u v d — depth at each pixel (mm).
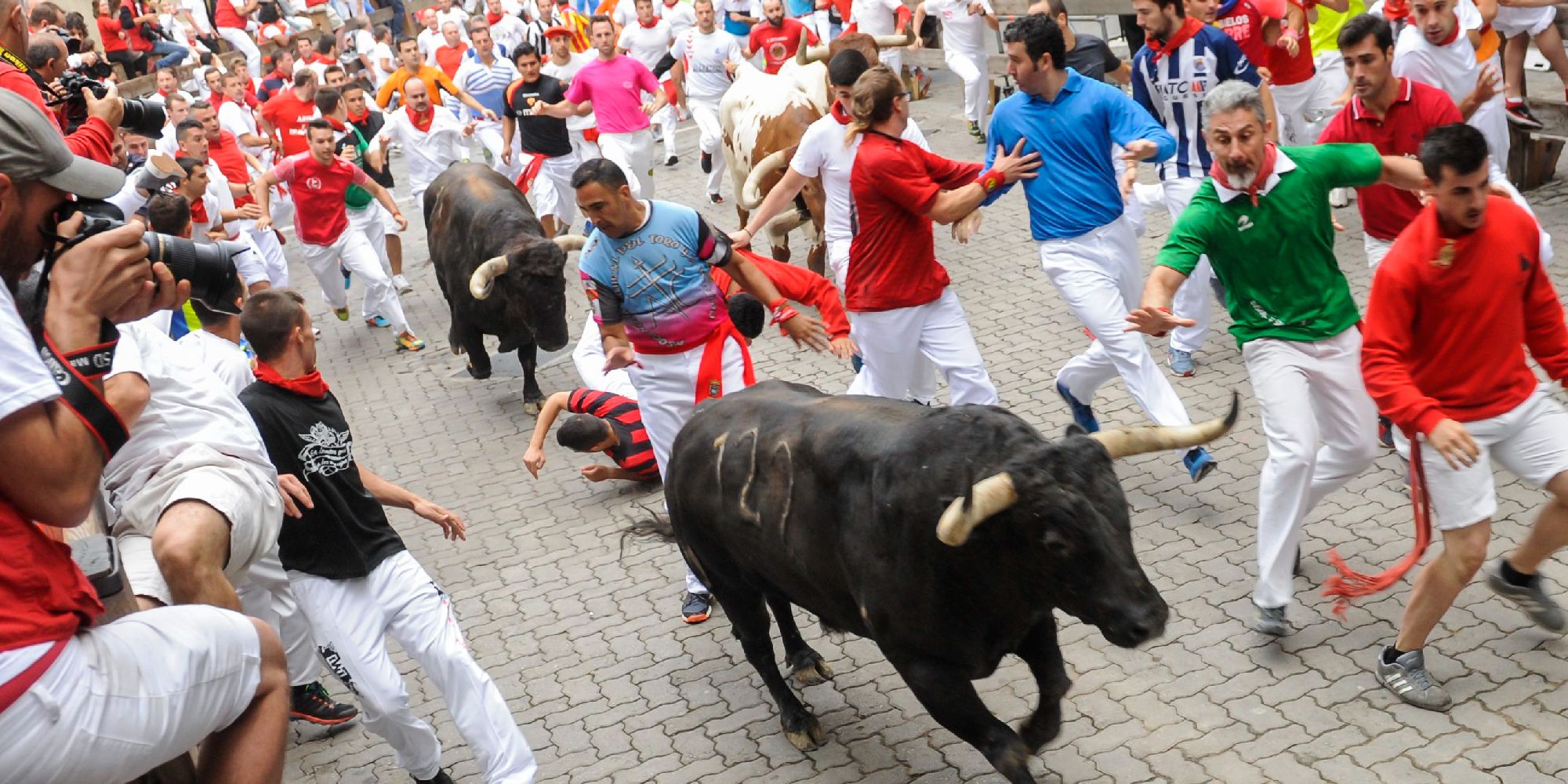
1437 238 4496
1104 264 6750
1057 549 3641
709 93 13734
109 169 2441
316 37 22312
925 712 5449
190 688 2309
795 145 10438
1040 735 4449
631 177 12438
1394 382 4570
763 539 4719
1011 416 4008
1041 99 6684
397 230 12414
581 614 6746
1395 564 5852
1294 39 9492
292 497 4848
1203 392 7828
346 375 11125
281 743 2504
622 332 6113
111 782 2209
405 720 5059
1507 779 4473
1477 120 8438
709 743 5512
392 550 5070
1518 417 4703
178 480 3867
